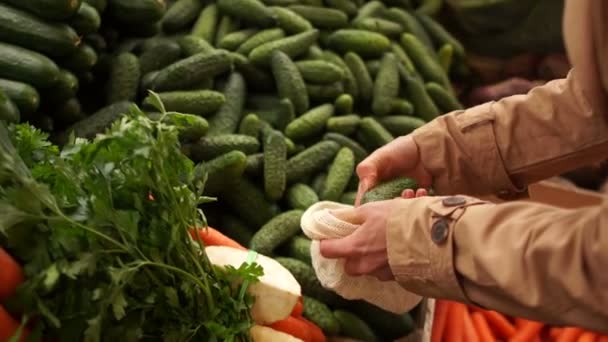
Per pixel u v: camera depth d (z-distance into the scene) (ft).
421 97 6.86
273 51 6.35
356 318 5.00
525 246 2.59
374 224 3.11
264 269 3.66
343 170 5.79
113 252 2.86
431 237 2.84
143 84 5.90
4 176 2.60
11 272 2.70
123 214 2.87
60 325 2.74
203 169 5.20
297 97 6.18
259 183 5.65
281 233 5.20
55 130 5.45
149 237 3.00
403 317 5.06
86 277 2.77
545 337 5.51
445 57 7.87
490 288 2.70
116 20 5.95
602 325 2.49
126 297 2.88
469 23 8.45
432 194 4.00
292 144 5.84
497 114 3.84
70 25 5.14
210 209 5.56
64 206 2.81
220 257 3.68
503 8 8.06
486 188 3.98
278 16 6.74
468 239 2.74
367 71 6.88
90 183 2.85
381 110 6.56
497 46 8.46
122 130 2.94
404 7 8.21
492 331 5.53
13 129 3.09
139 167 2.97
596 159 3.74
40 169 2.93
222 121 5.82
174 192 3.12
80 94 5.93
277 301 3.58
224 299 3.32
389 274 3.15
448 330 5.23
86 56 5.33
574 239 2.49
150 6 5.79
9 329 2.71
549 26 8.00
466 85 8.48
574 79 3.60
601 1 2.33
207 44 6.35
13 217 2.57
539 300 2.55
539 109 3.71
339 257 3.27
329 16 7.13
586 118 3.55
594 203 5.76
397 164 3.98
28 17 4.81
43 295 2.71
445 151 3.92
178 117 3.27
